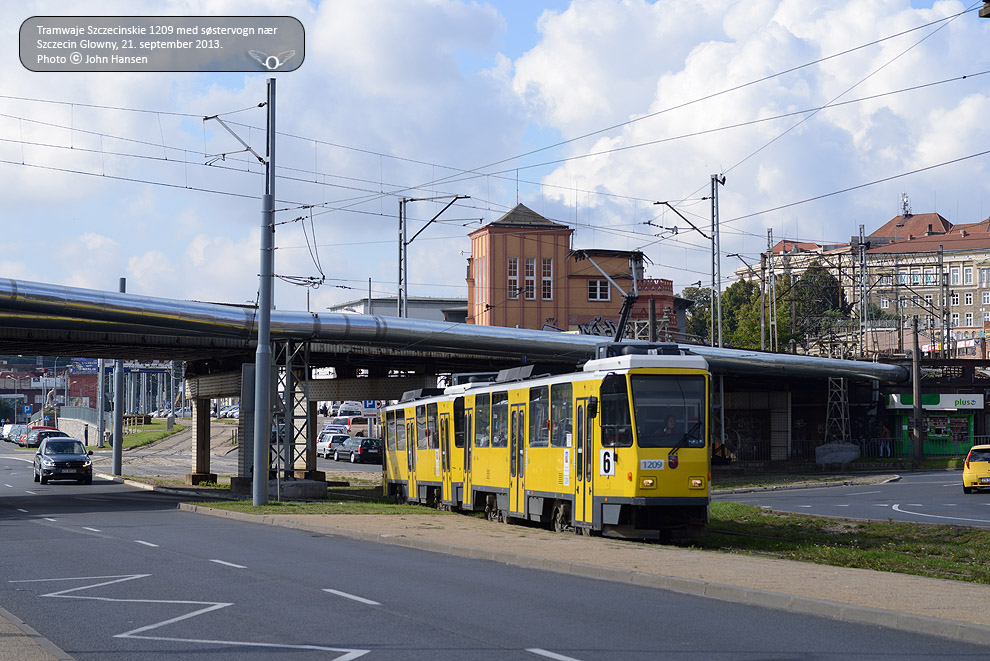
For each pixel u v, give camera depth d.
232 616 11.56
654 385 21.44
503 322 81.38
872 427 70.31
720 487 47.28
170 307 35.84
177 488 44.44
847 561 18.03
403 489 37.25
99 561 17.39
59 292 32.97
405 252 56.31
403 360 48.09
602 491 21.64
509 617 11.41
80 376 170.25
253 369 33.28
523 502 25.72
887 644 9.84
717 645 9.78
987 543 21.72
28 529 24.77
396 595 13.13
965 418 70.25
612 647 9.70
